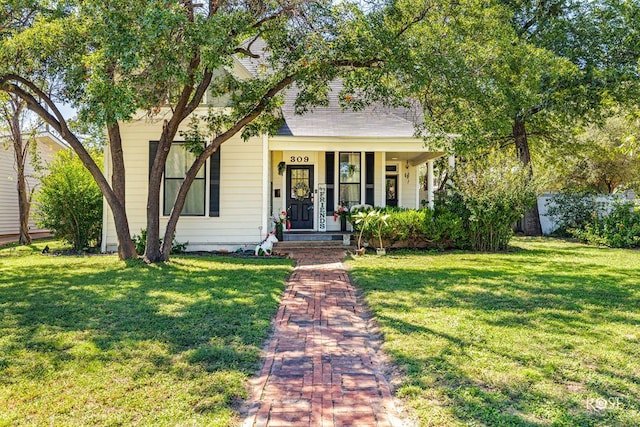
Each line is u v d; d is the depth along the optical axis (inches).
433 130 350.6
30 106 344.5
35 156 664.4
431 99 357.4
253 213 468.4
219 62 269.0
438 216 472.4
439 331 175.2
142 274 302.7
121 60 254.2
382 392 125.3
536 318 194.5
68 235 486.0
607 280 286.5
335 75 346.3
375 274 309.3
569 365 140.3
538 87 543.2
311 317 206.2
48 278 288.5
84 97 321.1
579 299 231.0
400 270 327.6
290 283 285.7
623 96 634.8
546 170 729.0
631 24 628.4
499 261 382.3
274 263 367.2
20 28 331.9
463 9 330.0
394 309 210.5
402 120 533.0
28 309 207.2
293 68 352.5
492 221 465.4
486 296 238.4
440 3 321.4
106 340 163.6
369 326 191.3
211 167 464.4
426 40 318.7
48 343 159.9
